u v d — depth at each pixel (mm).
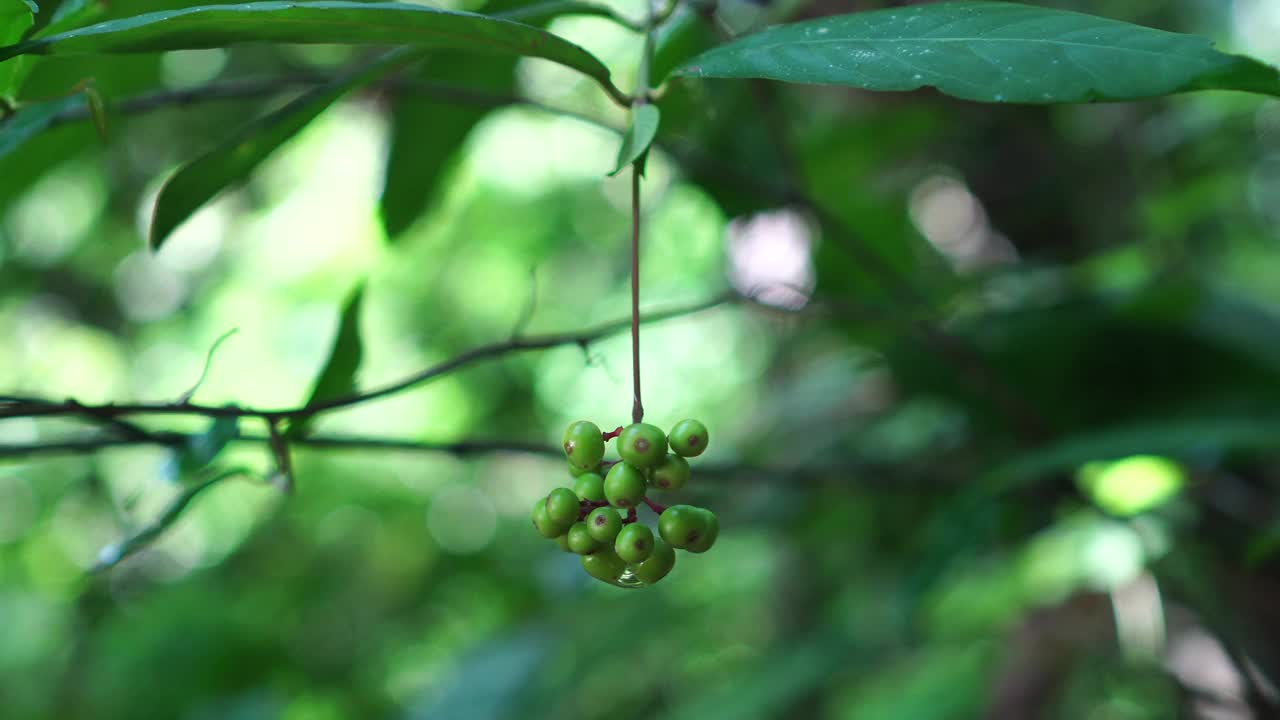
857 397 1069
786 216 781
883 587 966
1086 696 906
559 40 440
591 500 445
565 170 2174
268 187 2049
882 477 728
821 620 1042
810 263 826
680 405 2541
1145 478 835
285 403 2119
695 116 677
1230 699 721
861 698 1258
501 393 2145
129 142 1434
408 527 1916
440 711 1051
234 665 1391
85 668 1587
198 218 2031
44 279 1907
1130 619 882
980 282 840
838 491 861
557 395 2209
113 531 1966
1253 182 1102
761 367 1758
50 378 1980
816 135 812
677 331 2549
